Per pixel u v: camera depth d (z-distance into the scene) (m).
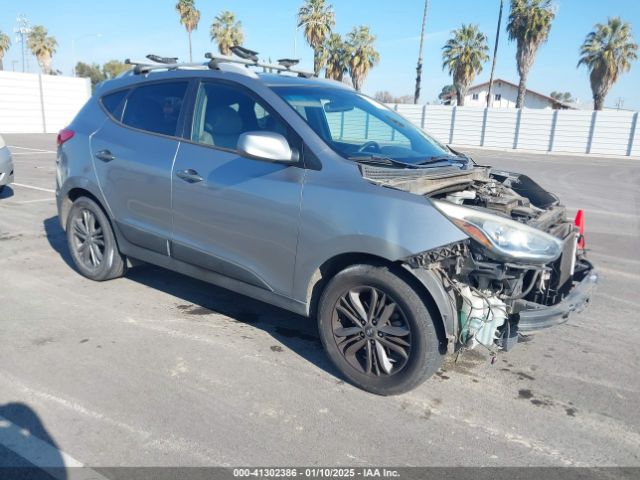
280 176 3.48
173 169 4.04
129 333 4.00
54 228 6.99
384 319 3.21
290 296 3.55
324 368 3.62
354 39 39.47
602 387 3.54
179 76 4.27
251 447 2.76
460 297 3.02
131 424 2.90
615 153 30.48
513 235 2.89
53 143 21.48
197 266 4.10
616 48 35.34
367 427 2.98
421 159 3.85
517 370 3.73
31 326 4.04
